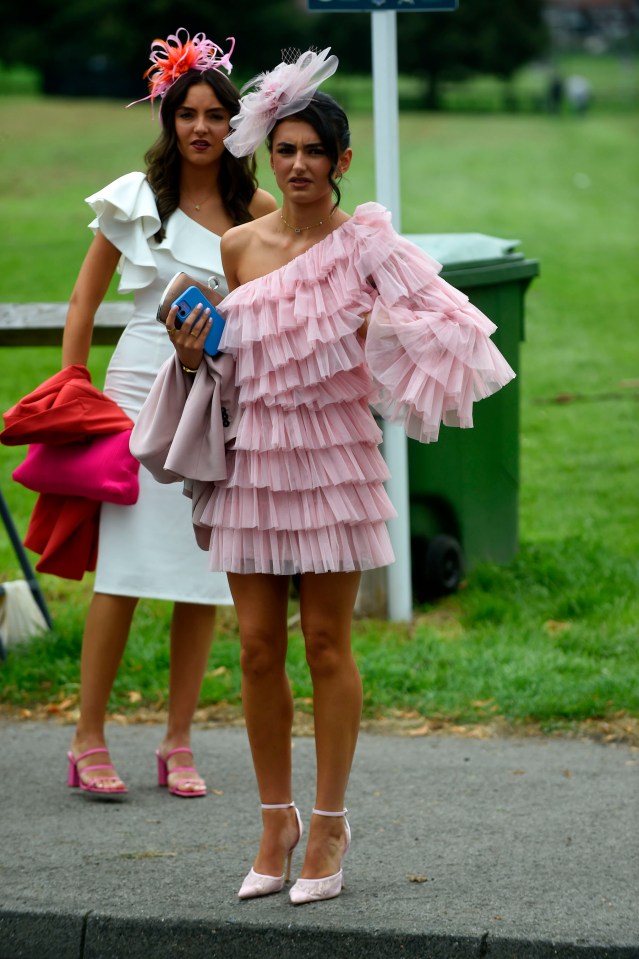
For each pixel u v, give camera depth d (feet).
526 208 267.18
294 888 35.17
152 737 50.16
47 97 571.69
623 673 54.03
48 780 45.78
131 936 34.35
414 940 33.12
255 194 44.34
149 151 43.47
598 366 145.07
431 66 611.47
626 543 79.36
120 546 43.55
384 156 58.03
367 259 33.58
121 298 135.74
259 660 35.17
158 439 35.42
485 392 34.83
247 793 44.37
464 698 52.16
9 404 117.60
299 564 34.27
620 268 207.72
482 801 42.96
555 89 577.43
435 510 65.46
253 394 34.24
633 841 39.50
